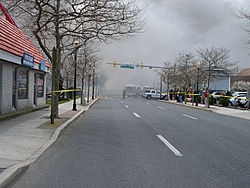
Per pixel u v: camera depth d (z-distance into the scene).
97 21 13.65
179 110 24.80
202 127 13.54
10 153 7.25
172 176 5.93
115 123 14.09
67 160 7.03
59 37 14.00
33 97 18.02
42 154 7.54
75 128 12.12
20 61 13.84
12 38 14.60
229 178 5.90
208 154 7.95
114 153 7.80
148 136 10.52
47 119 13.30
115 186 5.29
